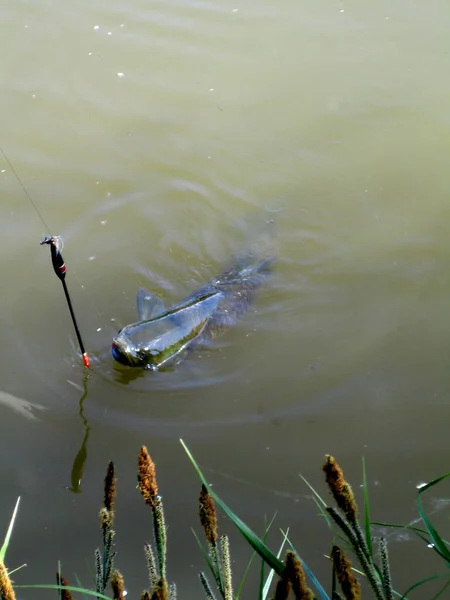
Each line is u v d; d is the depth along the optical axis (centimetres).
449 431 432
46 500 394
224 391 473
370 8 836
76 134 696
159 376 483
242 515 380
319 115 723
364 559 181
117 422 446
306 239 612
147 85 747
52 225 611
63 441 432
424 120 719
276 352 507
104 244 602
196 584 344
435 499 386
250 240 615
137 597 337
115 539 370
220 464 415
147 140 693
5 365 485
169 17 818
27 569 356
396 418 445
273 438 434
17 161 665
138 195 646
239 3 841
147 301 538
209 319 526
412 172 670
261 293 561
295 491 396
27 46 780
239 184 663
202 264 595
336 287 566
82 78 749
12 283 553
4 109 714
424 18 824
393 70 766
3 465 414
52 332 514
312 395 468
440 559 351
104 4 834
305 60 778
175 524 376
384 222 624
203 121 716
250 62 775
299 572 167
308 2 840
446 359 489
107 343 507
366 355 500
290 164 679
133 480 405
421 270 572
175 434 437
